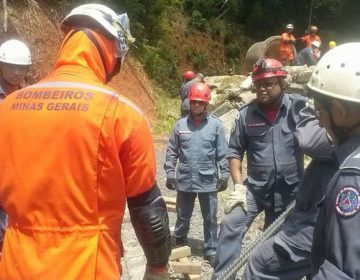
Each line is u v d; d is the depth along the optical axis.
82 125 2.02
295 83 11.84
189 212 6.03
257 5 26.39
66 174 2.02
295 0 28.98
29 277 2.02
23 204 2.06
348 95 2.05
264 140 4.30
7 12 11.76
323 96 2.12
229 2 25.14
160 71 19.28
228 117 11.94
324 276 1.86
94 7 2.25
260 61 4.23
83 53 2.16
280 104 4.28
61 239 2.03
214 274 4.29
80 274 2.01
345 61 2.07
